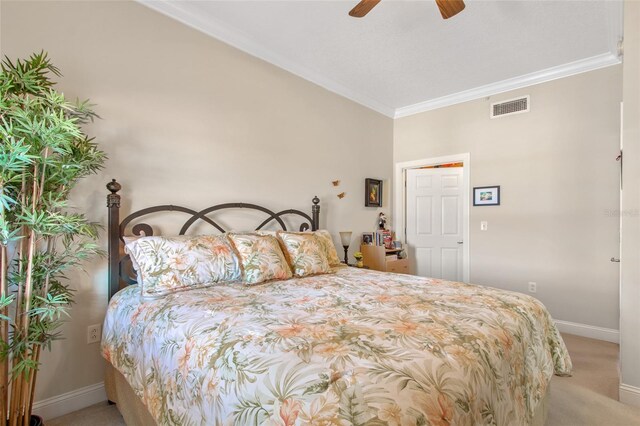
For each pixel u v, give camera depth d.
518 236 3.54
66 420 1.81
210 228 2.57
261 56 2.94
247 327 1.18
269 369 0.90
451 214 4.24
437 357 0.95
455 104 4.02
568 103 3.25
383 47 2.90
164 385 1.20
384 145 4.45
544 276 3.38
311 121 3.45
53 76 1.87
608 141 3.04
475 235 3.85
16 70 1.38
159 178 2.29
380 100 4.18
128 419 1.63
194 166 2.48
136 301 1.71
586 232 3.15
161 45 2.32
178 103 2.40
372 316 1.32
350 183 3.94
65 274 1.88
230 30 2.64
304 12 2.42
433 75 3.45
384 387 0.79
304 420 0.72
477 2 2.28
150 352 1.34
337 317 1.31
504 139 3.65
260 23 2.56
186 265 1.88
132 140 2.17
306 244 2.45
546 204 3.37
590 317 3.12
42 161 1.35
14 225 1.34
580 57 3.05
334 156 3.72
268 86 3.02
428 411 0.76
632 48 1.94
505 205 3.63
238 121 2.78
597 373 2.37
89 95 1.99
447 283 2.05
